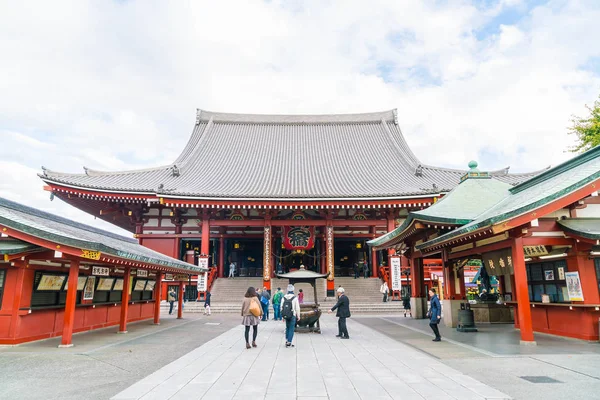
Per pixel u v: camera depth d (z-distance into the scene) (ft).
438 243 54.80
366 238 138.31
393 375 30.04
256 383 27.94
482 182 66.69
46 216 54.34
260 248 154.71
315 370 32.04
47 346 43.29
